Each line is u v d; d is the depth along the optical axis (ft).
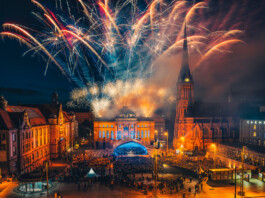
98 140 476.95
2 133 235.61
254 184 204.95
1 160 235.61
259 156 266.57
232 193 182.91
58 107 358.43
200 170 241.96
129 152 361.10
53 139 343.26
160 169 257.34
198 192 185.26
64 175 237.66
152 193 184.14
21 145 254.27
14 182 214.28
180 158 322.55
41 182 196.34
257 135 357.00
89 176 227.81
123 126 478.59
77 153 385.50
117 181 217.15
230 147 322.96
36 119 314.96
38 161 298.76
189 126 425.69
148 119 506.48
